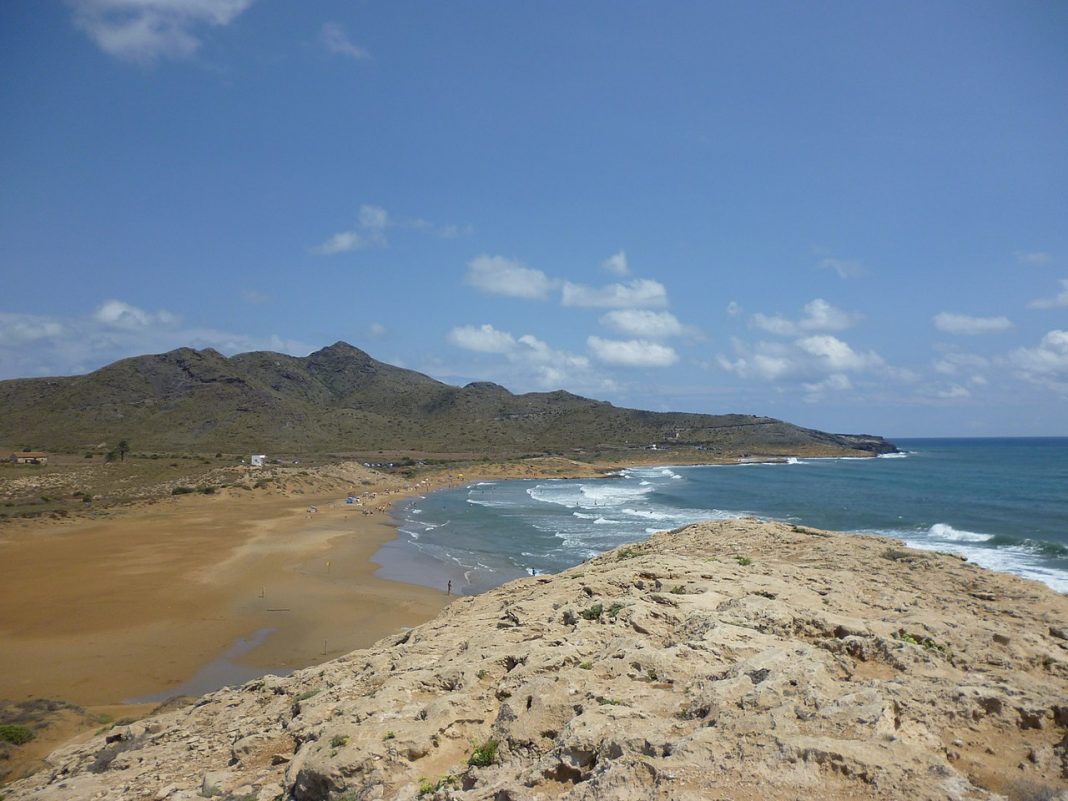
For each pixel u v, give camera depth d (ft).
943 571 53.47
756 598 39.01
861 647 31.01
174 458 357.00
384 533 192.75
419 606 112.88
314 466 356.59
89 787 36.42
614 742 22.72
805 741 20.92
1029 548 139.74
